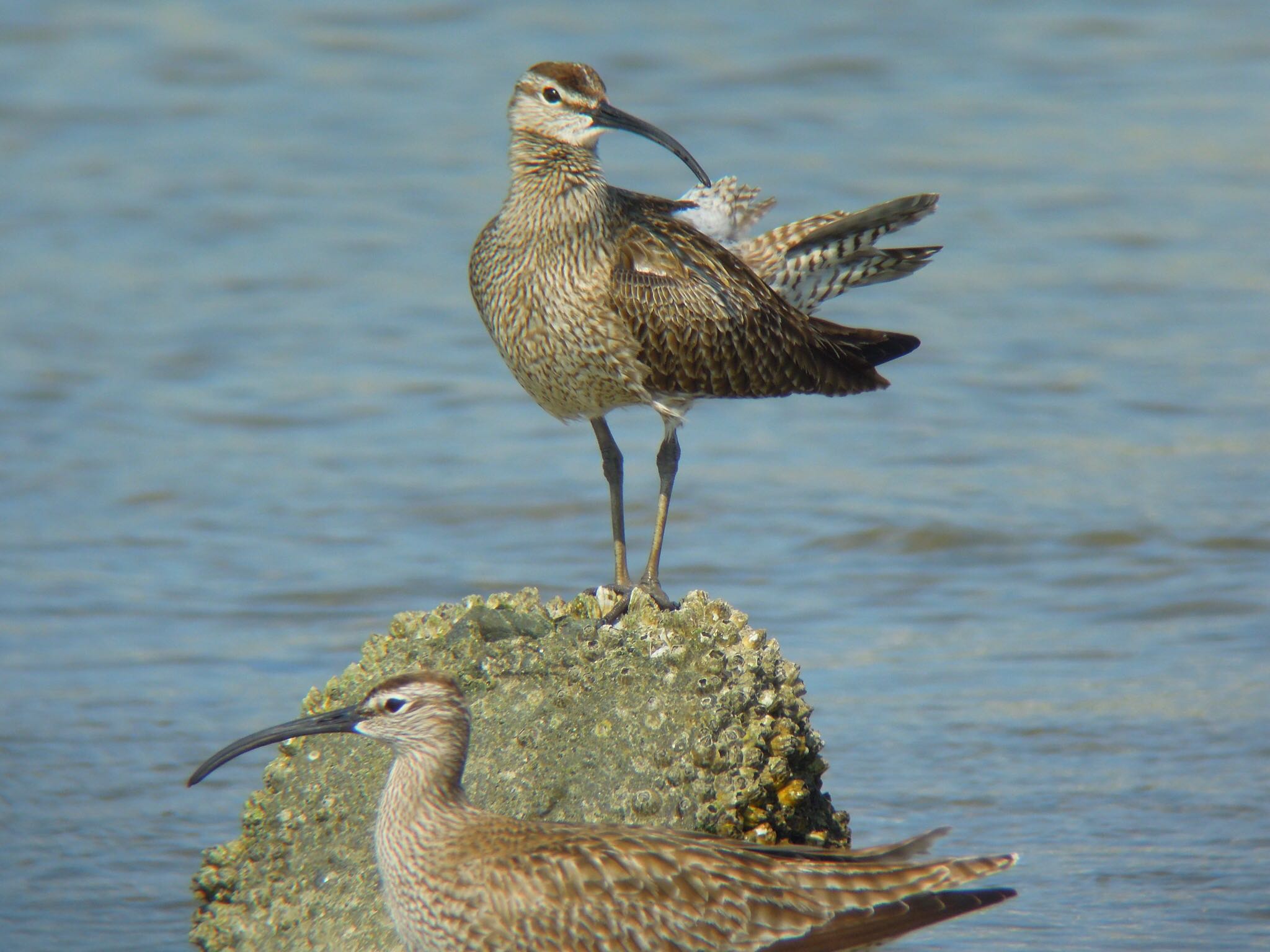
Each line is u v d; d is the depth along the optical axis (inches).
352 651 557.6
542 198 455.8
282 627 578.6
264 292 938.7
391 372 844.6
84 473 719.1
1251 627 570.9
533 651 379.6
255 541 653.9
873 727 496.1
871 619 584.4
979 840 426.0
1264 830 432.5
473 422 791.7
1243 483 701.3
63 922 393.4
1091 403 798.5
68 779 468.4
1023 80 1249.4
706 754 352.5
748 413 812.6
